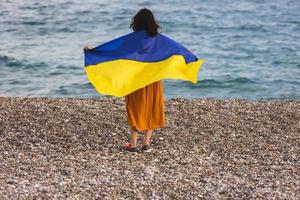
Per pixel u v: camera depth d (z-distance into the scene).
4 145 11.20
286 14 39.88
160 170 10.02
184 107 13.88
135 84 10.33
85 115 13.05
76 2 44.31
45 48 28.98
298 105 14.50
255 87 21.70
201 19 37.91
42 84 21.92
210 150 11.08
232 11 41.00
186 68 10.47
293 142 11.59
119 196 8.94
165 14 39.69
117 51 10.48
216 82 22.30
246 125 12.57
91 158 10.58
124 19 38.03
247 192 9.06
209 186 9.32
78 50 28.52
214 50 29.14
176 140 11.59
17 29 34.41
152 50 10.47
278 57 27.28
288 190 9.16
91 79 10.41
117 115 13.10
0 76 23.14
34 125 12.30
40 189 9.12
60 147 11.15
